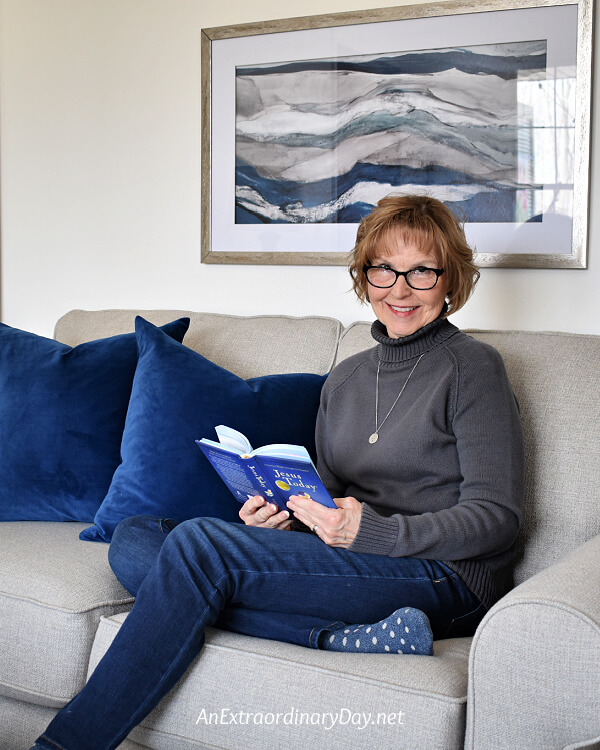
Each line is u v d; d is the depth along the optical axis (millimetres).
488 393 1554
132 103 2760
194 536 1419
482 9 2246
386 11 2350
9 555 1672
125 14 2744
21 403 2039
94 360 2094
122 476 1869
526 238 2250
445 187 2326
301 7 2480
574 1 2156
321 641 1379
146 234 2775
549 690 1119
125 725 1298
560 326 2246
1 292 3002
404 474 1601
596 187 2182
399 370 1699
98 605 1523
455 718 1179
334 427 1785
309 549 1445
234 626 1445
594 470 1658
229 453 1496
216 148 2613
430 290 1680
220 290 2678
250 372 2170
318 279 2527
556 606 1118
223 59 2578
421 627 1310
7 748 1615
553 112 2203
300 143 2498
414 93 2344
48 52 2881
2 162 2977
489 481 1479
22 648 1526
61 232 2916
